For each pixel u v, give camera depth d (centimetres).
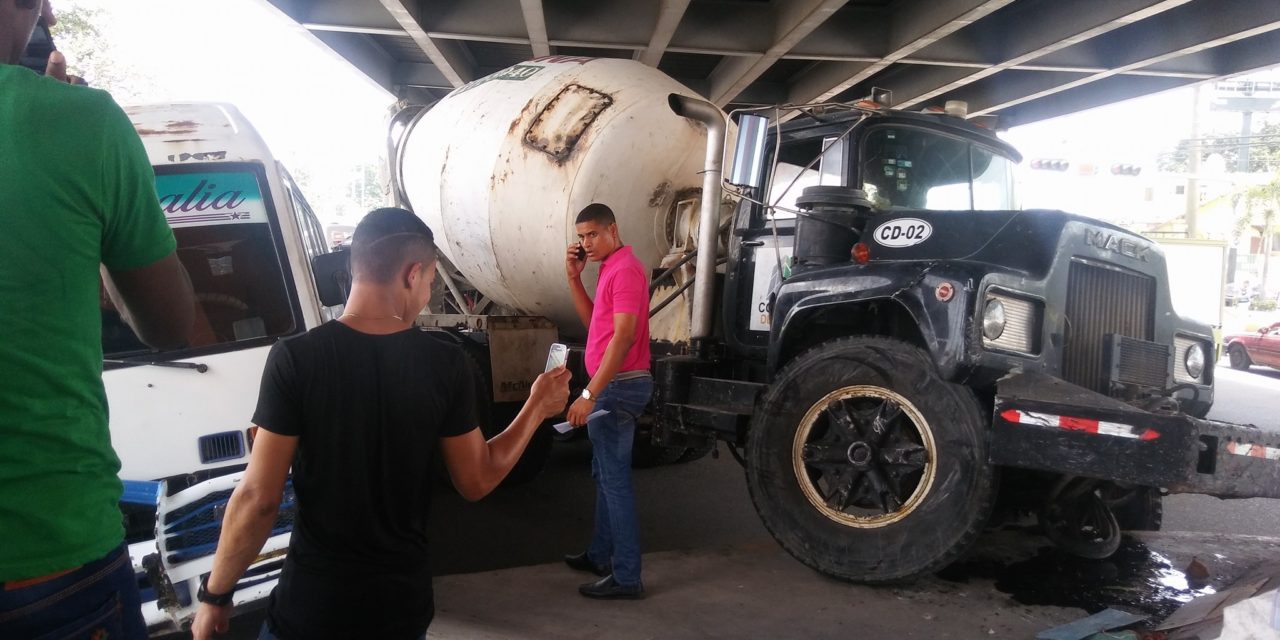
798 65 1614
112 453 167
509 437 223
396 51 1622
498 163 606
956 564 455
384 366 197
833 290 428
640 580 411
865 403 427
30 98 154
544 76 628
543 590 423
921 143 505
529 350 628
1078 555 455
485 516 586
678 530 556
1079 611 390
